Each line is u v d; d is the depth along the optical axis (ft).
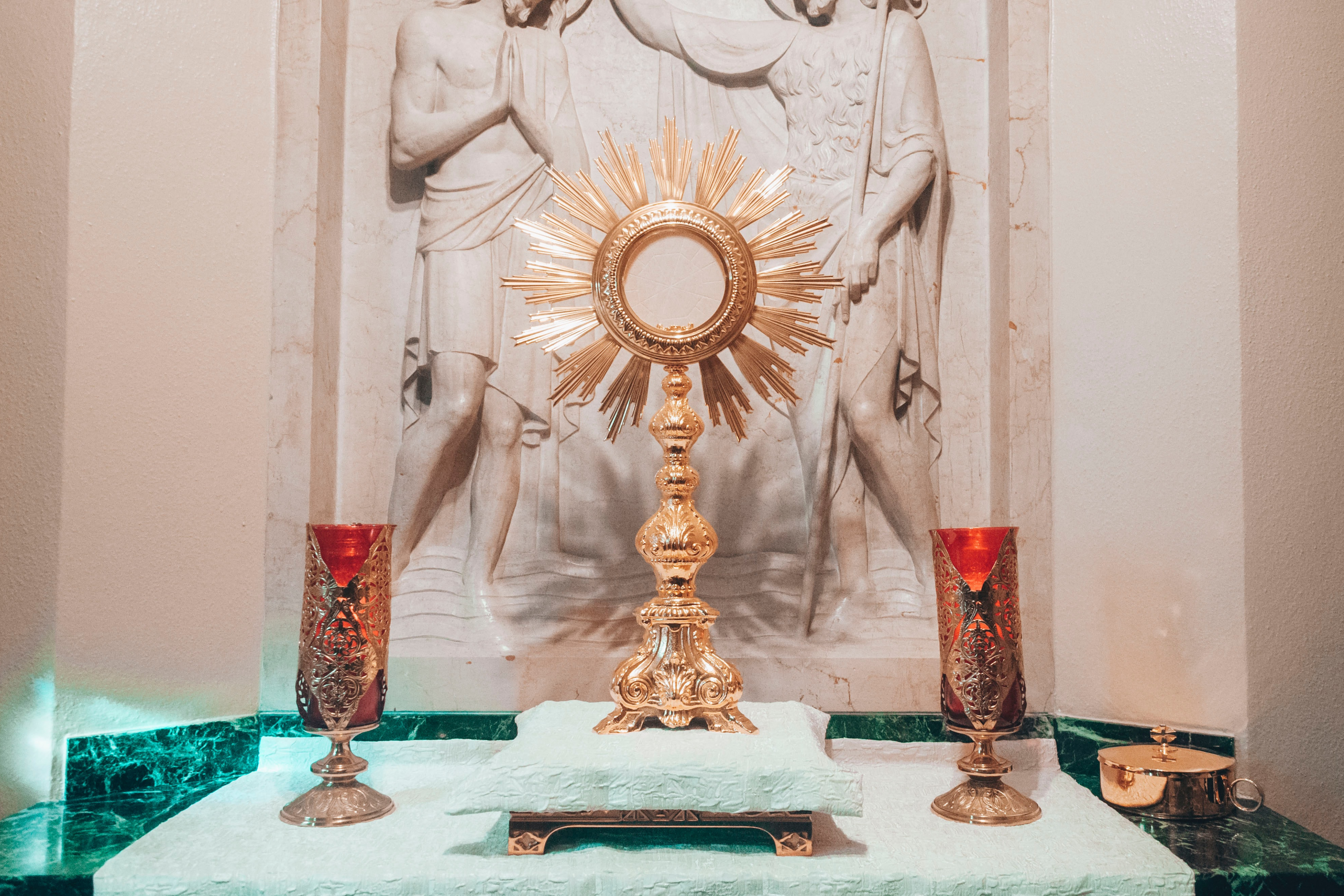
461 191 6.51
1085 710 5.93
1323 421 5.63
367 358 6.65
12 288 5.26
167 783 5.54
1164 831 4.79
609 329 5.31
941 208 6.57
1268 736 5.40
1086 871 4.24
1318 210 5.71
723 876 4.23
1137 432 5.80
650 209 5.30
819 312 6.45
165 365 5.64
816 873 4.25
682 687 4.98
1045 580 6.09
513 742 4.83
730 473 6.63
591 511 6.61
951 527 6.55
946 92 6.77
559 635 6.34
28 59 5.34
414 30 6.57
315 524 6.08
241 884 4.19
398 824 4.91
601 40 6.91
